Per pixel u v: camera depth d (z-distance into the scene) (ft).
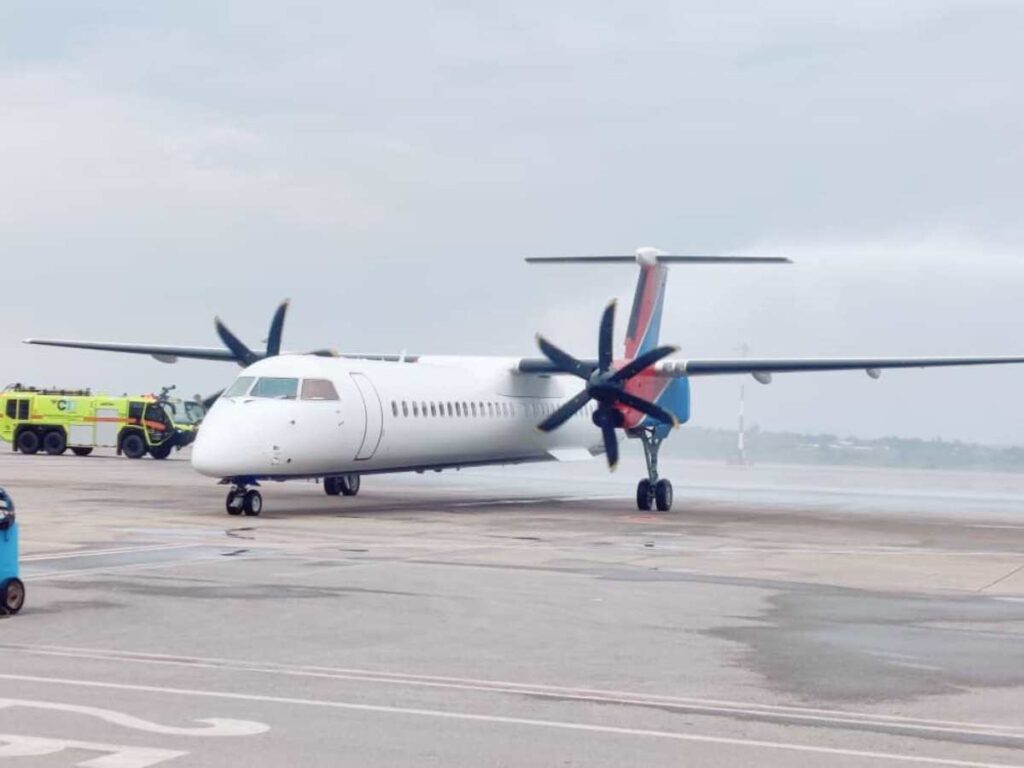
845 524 101.86
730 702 33.32
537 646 41.04
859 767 26.94
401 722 30.04
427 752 27.35
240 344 117.50
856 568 66.54
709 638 43.24
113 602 48.03
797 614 49.16
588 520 97.91
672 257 117.50
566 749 27.91
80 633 41.27
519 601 50.93
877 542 84.28
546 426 112.47
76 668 35.47
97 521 82.89
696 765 26.81
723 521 101.55
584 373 111.96
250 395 92.89
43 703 30.91
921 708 32.99
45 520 83.05
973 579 62.49
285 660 37.63
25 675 34.35
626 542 78.95
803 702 33.50
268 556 64.75
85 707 30.60
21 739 27.43
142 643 39.73
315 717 30.30
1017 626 47.06
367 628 43.65
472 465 117.60
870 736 29.81
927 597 55.16
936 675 37.42
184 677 34.71
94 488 118.62
